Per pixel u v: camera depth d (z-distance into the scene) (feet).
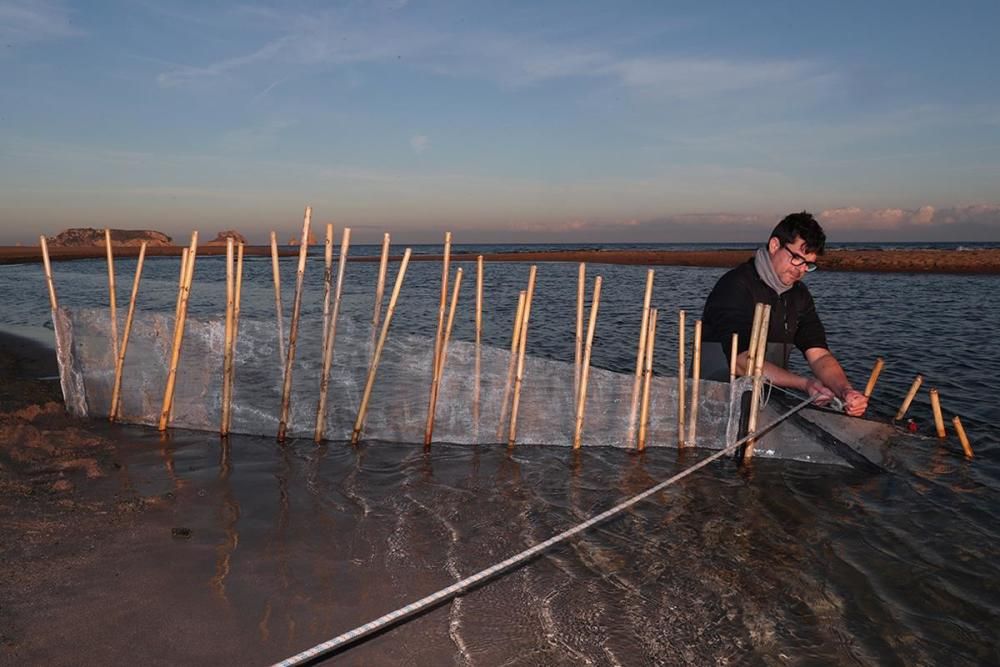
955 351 38.40
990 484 17.39
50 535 12.73
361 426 19.29
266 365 19.53
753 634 10.85
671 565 12.98
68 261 162.09
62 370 20.36
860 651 10.55
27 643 9.51
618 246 608.19
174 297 68.74
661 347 39.86
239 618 10.39
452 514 14.83
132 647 9.55
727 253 171.22
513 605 11.34
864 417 22.53
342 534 13.53
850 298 71.36
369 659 9.71
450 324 19.31
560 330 47.98
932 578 12.76
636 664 9.95
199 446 18.51
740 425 18.85
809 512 15.55
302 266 18.67
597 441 19.66
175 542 12.77
